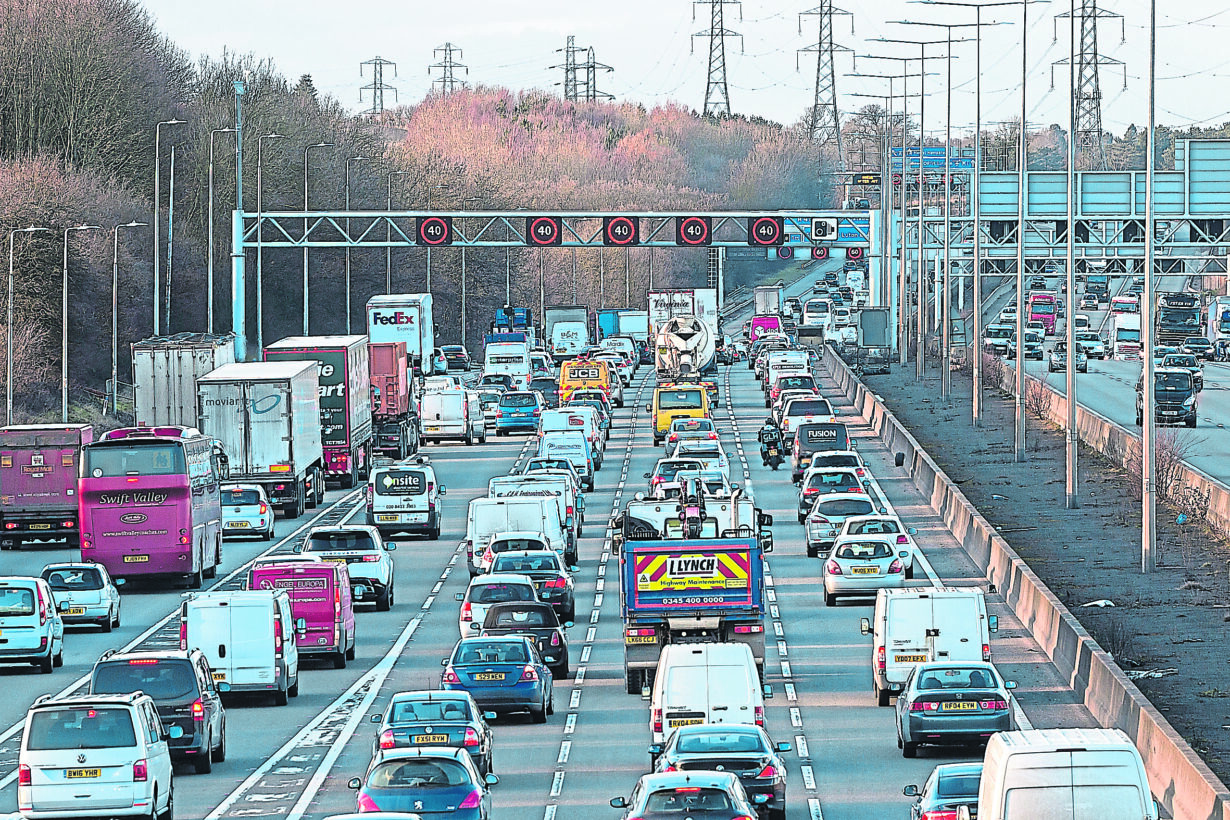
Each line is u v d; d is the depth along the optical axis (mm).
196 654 121000
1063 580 186500
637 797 82812
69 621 176250
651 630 143625
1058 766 73500
